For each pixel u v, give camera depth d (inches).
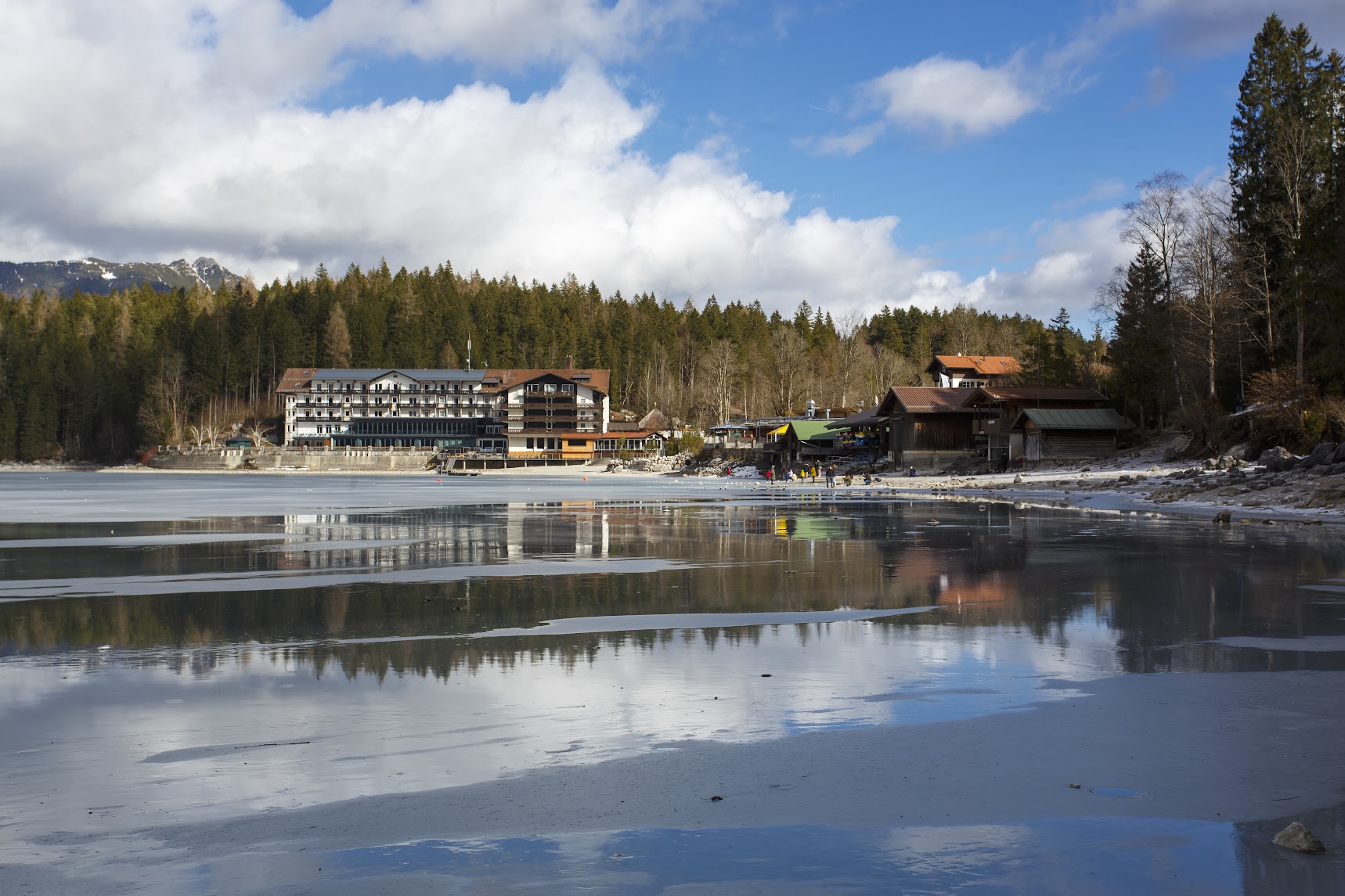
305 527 1514.5
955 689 434.6
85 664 498.0
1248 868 243.9
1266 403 2329.0
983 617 636.1
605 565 967.0
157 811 289.4
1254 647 524.7
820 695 426.6
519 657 512.1
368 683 453.7
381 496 2812.5
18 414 7716.5
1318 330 2309.3
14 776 320.8
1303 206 2659.9
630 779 314.8
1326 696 415.5
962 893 230.7
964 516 1679.4
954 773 318.0
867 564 958.4
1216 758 330.6
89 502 2379.4
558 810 288.0
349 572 911.0
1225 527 1339.8
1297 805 287.4
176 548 1155.3
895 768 324.2
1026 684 443.8
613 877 240.4
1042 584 797.2
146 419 7554.1
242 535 1346.0
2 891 233.5
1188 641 544.4
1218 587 763.4
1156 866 245.0
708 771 322.7
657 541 1248.2
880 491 2832.2
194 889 235.5
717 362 7352.4
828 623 617.9
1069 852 254.2
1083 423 3095.5
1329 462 1785.2
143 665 496.1
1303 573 844.0
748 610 671.8
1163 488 2080.5
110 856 256.1
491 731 371.2
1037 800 293.0
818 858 251.1
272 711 403.5
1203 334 2812.5
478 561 1007.6
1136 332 3289.9
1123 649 523.5
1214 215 2819.9
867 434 4170.8
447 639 565.3
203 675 473.4
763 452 4788.4
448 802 295.1
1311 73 2842.0
